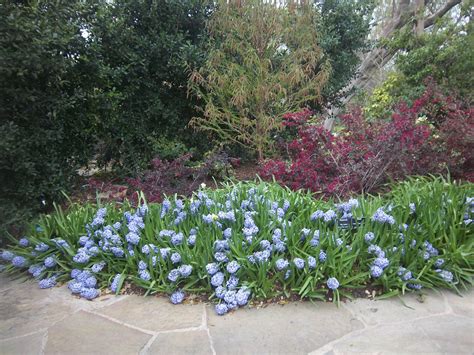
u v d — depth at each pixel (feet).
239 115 17.62
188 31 17.65
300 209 10.01
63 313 7.45
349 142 13.48
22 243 9.63
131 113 17.06
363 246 8.26
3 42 9.70
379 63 39.14
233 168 18.21
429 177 13.34
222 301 7.55
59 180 12.84
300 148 13.82
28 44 10.01
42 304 7.82
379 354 6.03
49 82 12.25
